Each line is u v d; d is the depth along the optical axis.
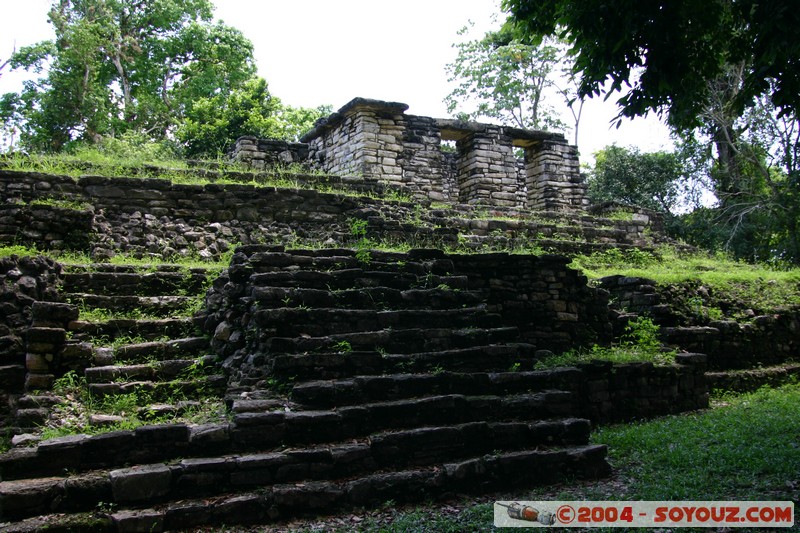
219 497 5.39
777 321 13.91
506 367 7.75
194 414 6.70
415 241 13.51
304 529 5.21
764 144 23.73
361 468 5.95
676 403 9.94
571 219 18.78
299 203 13.55
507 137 20.02
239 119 25.52
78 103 28.17
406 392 6.79
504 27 9.31
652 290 12.16
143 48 32.16
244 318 7.57
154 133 31.28
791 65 7.88
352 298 7.80
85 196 11.99
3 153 12.76
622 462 7.18
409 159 18.17
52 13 28.55
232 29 32.81
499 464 6.28
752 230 25.50
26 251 9.63
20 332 7.76
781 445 7.27
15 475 5.23
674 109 8.57
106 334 8.22
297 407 6.25
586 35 7.95
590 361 8.97
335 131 19.08
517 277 10.36
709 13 7.96
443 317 8.02
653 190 28.97
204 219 12.75
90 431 6.16
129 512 5.07
